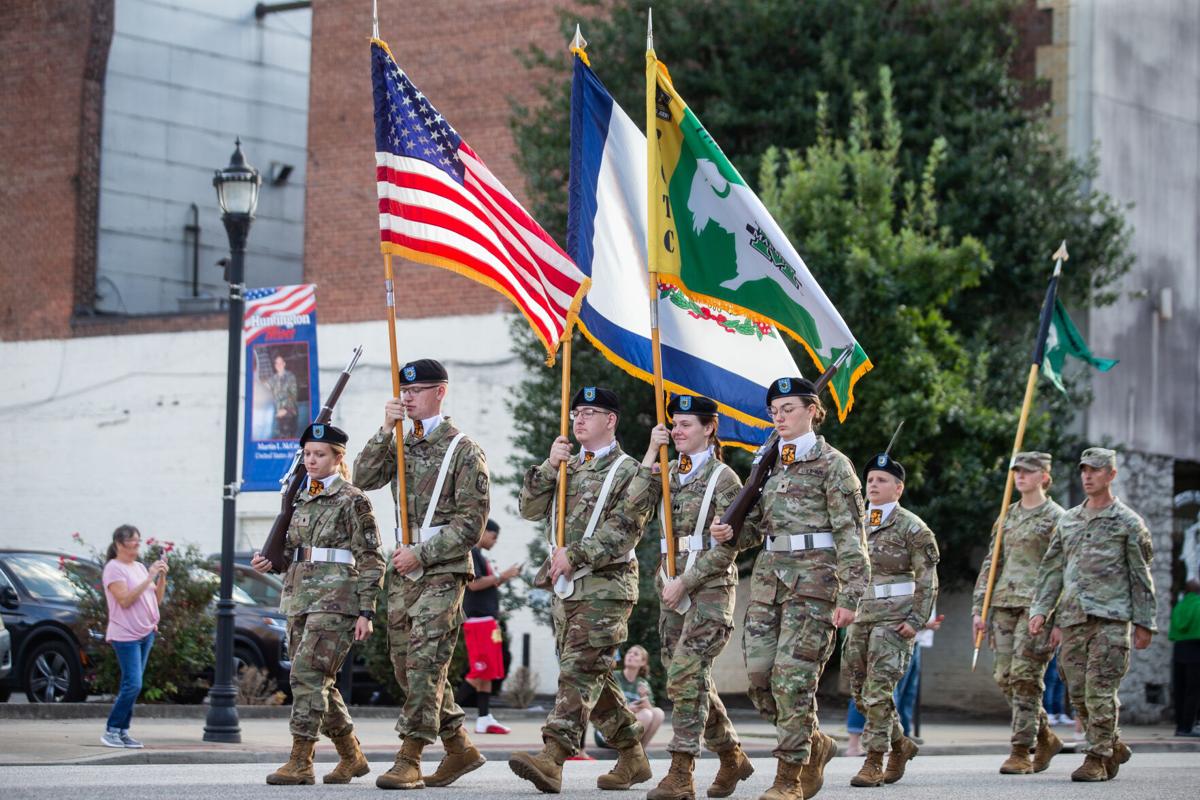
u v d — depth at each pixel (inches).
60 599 2208.4
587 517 1131.3
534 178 2824.8
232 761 1584.6
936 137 2748.5
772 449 1128.8
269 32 4188.0
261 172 4153.5
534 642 3097.9
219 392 3526.1
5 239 3796.8
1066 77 2829.7
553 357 1259.2
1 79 3841.0
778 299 1234.6
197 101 4023.1
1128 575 1457.9
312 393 2076.8
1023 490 1589.6
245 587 2391.7
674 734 1096.2
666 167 1231.5
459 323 3316.9
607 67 2859.3
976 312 2755.9
